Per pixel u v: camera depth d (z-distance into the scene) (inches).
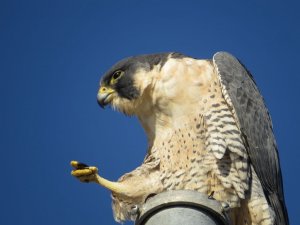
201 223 267.9
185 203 273.0
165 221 269.4
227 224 274.1
